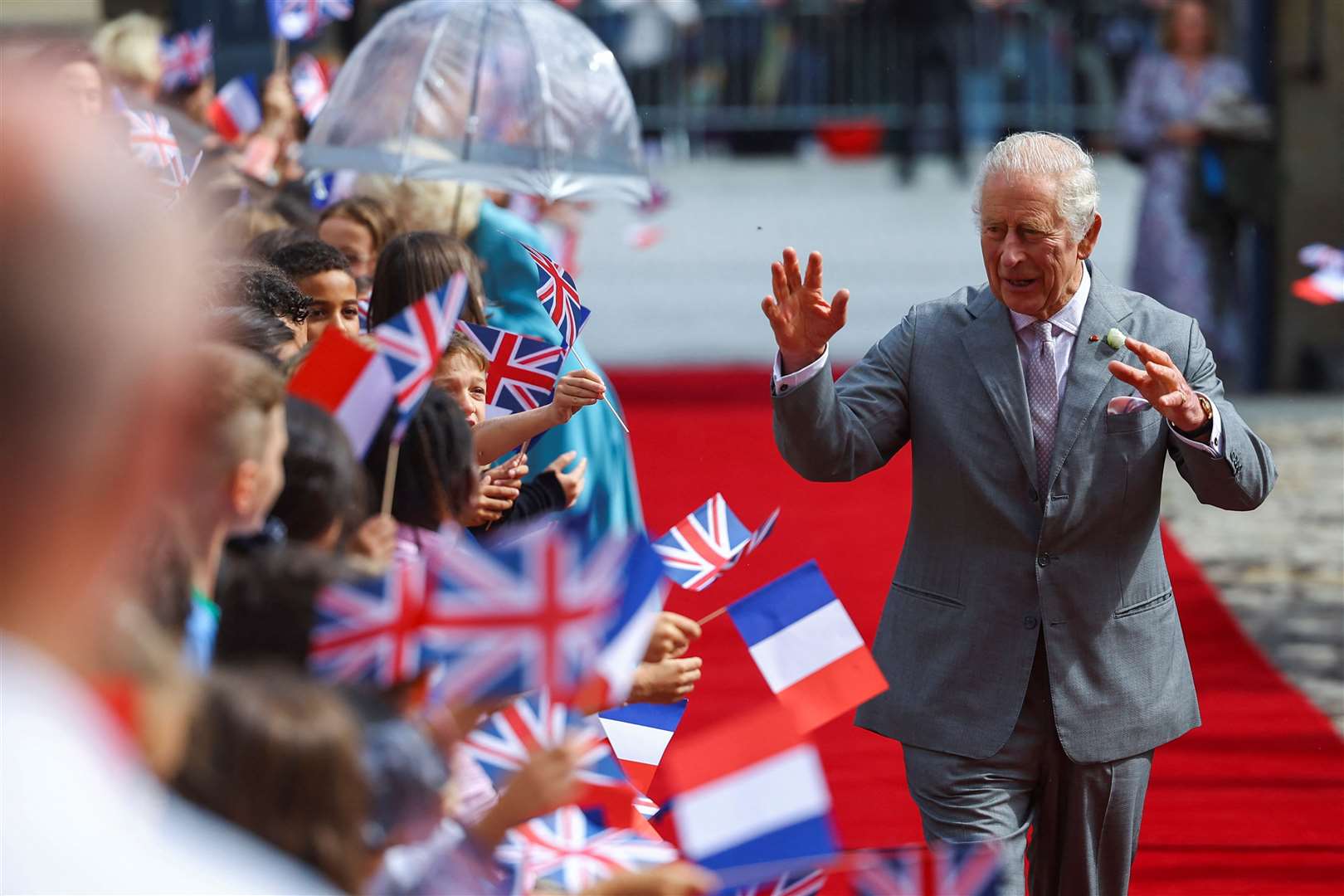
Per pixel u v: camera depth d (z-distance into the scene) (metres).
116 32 22.50
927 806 12.80
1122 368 11.85
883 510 32.25
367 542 9.09
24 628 3.13
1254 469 12.39
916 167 79.69
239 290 13.94
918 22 78.56
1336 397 43.62
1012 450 12.65
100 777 2.95
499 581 6.66
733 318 51.88
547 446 18.56
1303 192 44.38
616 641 6.92
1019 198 12.46
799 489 33.84
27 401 3.08
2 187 3.08
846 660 8.84
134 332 3.16
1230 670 23.78
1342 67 44.12
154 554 7.25
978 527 12.77
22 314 3.06
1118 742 12.58
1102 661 12.59
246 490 7.89
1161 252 43.28
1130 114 43.06
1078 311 12.82
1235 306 43.97
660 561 6.98
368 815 5.89
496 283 19.19
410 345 9.13
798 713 8.78
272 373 8.13
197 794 4.99
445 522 10.51
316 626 6.75
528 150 19.84
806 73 80.94
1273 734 21.34
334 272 15.57
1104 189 71.75
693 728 20.69
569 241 27.48
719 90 81.50
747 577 27.73
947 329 13.17
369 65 20.23
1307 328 44.81
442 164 19.42
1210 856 17.64
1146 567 12.80
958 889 7.04
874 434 13.13
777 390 12.74
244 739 5.02
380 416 9.16
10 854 2.82
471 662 6.65
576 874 8.61
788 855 7.54
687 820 7.57
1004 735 12.55
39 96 3.18
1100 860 12.93
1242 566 29.06
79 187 3.12
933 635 12.86
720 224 68.19
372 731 6.23
